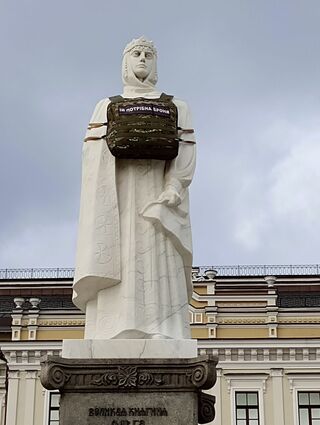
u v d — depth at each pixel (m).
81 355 8.88
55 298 41.56
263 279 40.66
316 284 41.12
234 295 38.28
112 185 9.80
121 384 8.61
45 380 8.61
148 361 8.70
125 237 9.66
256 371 37.03
